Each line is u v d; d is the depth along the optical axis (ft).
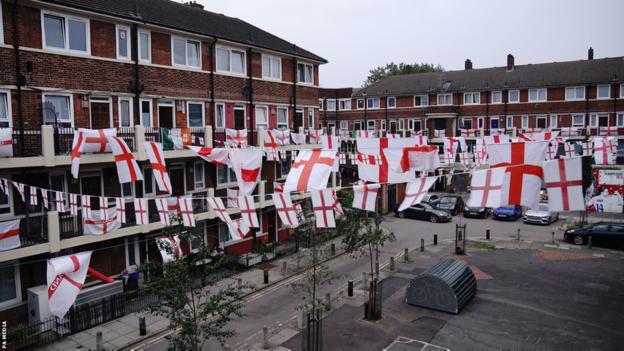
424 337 51.98
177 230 41.91
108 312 58.39
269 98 92.22
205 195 78.84
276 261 83.71
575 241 93.45
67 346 51.34
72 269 42.73
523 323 55.16
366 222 58.75
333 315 58.90
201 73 78.23
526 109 159.33
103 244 65.05
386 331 53.88
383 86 188.55
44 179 59.41
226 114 83.30
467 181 135.74
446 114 166.61
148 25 69.00
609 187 93.25
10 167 50.65
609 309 58.95
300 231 59.41
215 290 65.98
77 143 50.72
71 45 61.00
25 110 56.39
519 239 97.71
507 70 169.17
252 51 87.61
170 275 38.96
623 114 146.72
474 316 57.52
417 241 98.43
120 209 50.88
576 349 48.49
